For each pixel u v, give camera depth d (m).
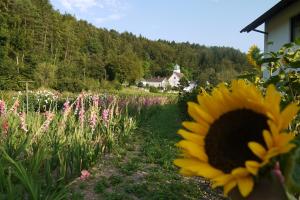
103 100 16.98
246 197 0.92
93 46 103.69
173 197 6.36
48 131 8.23
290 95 3.56
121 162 9.05
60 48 85.12
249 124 1.00
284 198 0.89
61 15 103.88
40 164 6.06
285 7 15.76
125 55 102.94
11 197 4.95
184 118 20.12
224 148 1.00
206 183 7.20
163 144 12.23
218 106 1.07
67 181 6.80
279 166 0.90
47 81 49.31
